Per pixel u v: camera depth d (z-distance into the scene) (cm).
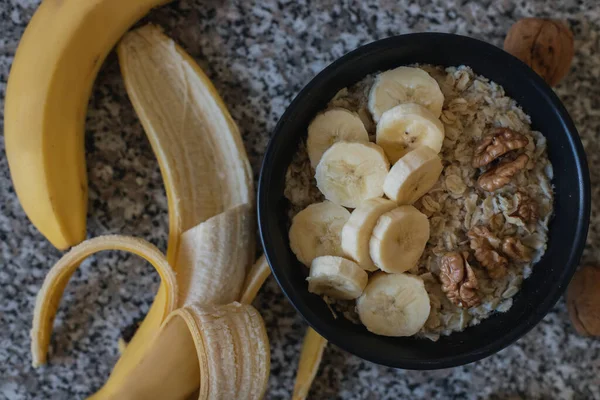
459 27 50
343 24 50
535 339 51
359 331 46
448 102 47
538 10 50
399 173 44
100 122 50
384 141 46
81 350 51
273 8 50
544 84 45
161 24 50
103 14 46
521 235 47
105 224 50
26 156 46
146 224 50
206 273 47
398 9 50
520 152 46
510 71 46
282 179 47
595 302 49
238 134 49
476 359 44
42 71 46
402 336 47
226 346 45
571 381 51
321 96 46
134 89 48
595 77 50
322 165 46
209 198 49
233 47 50
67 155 47
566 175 46
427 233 46
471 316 47
